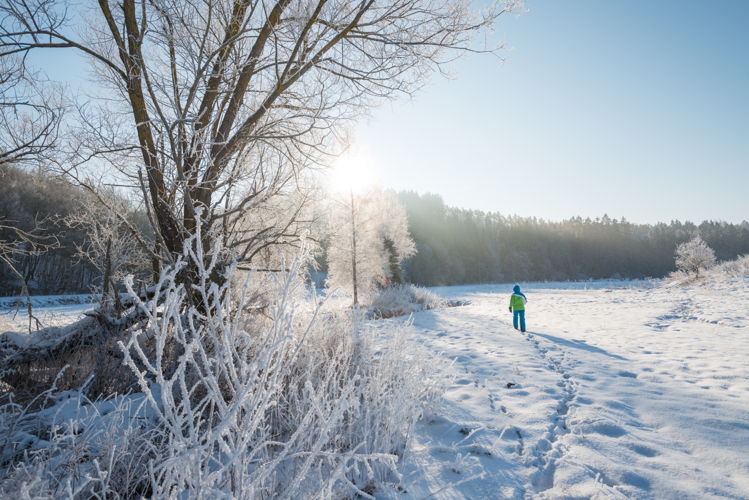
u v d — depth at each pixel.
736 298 14.46
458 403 4.10
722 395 4.24
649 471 2.57
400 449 2.81
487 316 14.83
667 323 10.26
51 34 3.91
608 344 7.77
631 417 3.68
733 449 2.94
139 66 3.93
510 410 3.87
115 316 4.44
